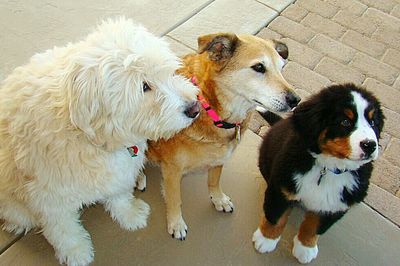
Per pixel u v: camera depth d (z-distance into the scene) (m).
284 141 1.07
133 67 0.76
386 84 1.62
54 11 1.69
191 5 1.79
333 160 0.94
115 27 0.82
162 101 0.80
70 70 0.74
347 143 0.87
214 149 1.02
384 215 1.26
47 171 0.86
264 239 1.15
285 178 1.02
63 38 1.59
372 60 1.70
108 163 0.90
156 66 0.78
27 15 1.66
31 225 1.11
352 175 0.98
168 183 1.10
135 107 0.78
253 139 1.40
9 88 0.85
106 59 0.74
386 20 1.87
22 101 0.82
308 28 1.78
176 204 1.13
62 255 1.08
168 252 1.15
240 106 1.01
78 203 0.96
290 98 0.97
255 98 0.99
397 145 1.43
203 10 1.77
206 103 0.98
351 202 1.02
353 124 0.87
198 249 1.16
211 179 1.15
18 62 1.49
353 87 0.91
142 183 1.25
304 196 1.03
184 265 1.13
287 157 1.01
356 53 1.71
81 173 0.88
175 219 1.15
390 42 1.78
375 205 1.27
